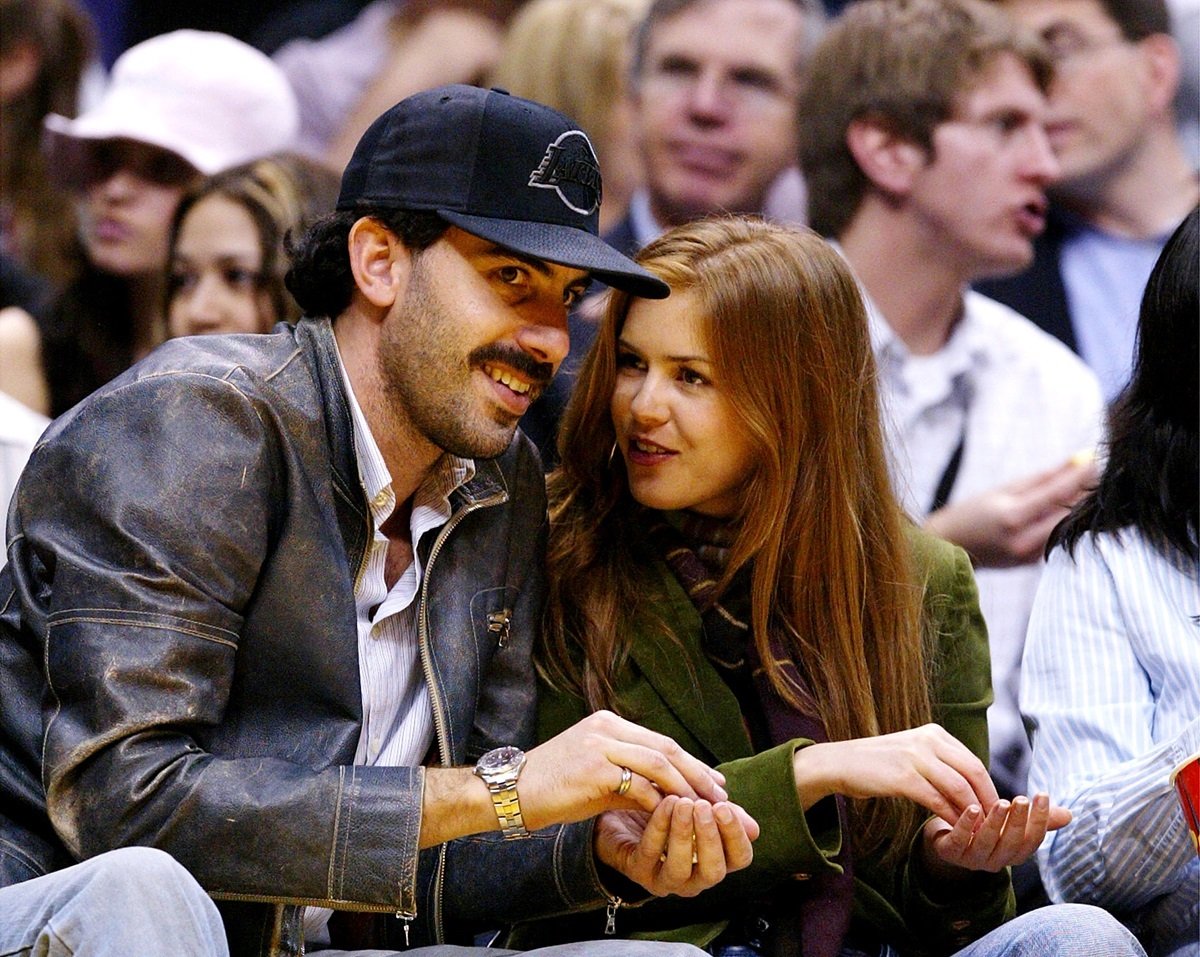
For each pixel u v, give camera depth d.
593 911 8.10
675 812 6.84
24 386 13.27
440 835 6.84
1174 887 8.04
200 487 7.03
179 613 6.89
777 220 8.77
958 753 7.48
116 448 7.07
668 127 13.16
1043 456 12.54
